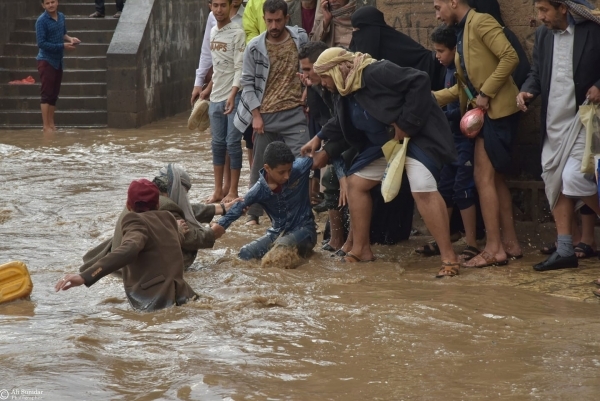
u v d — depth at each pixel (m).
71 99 23.61
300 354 6.84
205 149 19.33
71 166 17.00
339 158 10.10
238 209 9.73
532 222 10.72
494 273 9.33
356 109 9.45
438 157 9.27
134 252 7.88
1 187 14.68
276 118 11.90
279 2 11.81
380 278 9.21
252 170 12.20
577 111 9.06
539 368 6.46
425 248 10.34
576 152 9.05
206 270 9.52
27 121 23.39
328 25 12.09
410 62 10.48
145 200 8.41
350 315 7.79
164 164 17.22
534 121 10.58
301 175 9.92
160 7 24.94
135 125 23.12
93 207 13.06
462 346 7.00
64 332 7.38
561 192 9.34
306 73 10.40
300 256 10.00
